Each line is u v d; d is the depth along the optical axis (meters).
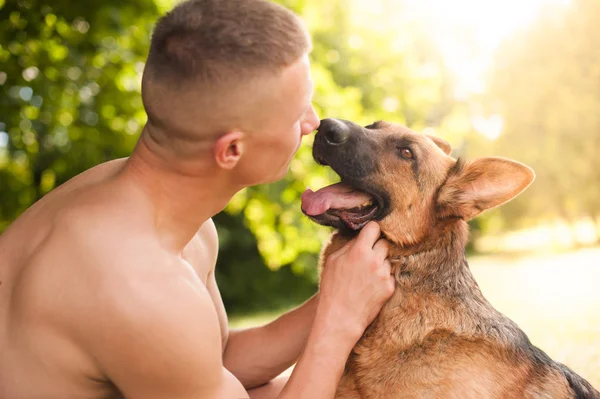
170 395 2.16
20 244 2.29
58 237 2.18
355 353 3.26
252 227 13.05
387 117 13.09
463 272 3.49
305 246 11.34
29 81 9.73
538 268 16.22
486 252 24.41
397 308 3.25
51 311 2.10
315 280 16.27
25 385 2.14
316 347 2.69
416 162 3.43
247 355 3.23
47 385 2.14
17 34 9.17
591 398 3.35
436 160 3.50
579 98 20.69
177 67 2.06
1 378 2.16
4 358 2.16
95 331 2.06
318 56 15.24
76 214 2.21
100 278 2.07
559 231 25.88
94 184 2.36
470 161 3.47
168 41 2.09
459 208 3.41
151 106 2.15
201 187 2.27
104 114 10.42
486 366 3.12
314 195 3.48
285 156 2.29
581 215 22.88
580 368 5.20
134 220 2.20
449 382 3.06
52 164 11.27
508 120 21.66
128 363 2.08
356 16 16.36
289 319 3.29
